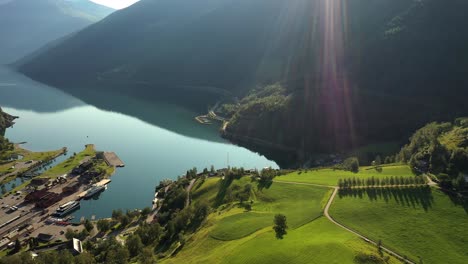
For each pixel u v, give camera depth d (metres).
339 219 124.38
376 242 108.94
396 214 124.12
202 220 148.62
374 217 123.56
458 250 106.94
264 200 156.25
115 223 165.75
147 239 146.00
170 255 127.44
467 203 126.62
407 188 138.75
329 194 145.88
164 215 163.62
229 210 150.62
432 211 124.06
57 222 168.00
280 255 100.62
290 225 122.56
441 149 160.00
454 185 133.75
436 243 109.38
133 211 173.75
